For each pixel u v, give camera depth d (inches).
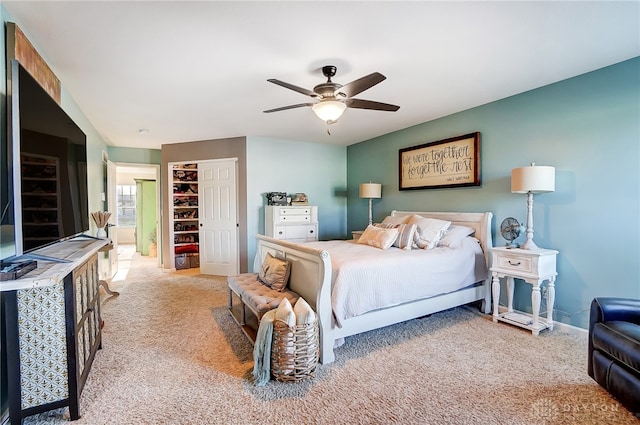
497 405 72.8
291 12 72.2
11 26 68.6
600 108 105.4
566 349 100.5
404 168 185.2
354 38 84.4
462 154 151.0
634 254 98.8
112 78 109.0
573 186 112.7
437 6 70.4
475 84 118.3
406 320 116.2
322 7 70.4
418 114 157.5
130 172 318.3
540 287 121.0
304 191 227.0
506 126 133.6
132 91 121.4
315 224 210.7
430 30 80.6
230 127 181.2
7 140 66.7
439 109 149.3
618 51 93.2
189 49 89.6
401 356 96.6
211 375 85.7
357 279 99.2
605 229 105.0
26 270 56.7
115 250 220.5
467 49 90.9
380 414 69.7
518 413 70.0
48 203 74.4
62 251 82.7
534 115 123.7
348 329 97.8
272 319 84.4
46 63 93.6
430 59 97.0
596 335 77.3
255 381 81.7
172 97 128.6
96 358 95.1
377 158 209.9
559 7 71.1
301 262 108.4
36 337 65.2
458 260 125.2
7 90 67.7
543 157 121.3
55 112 79.0
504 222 128.2
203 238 220.2
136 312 136.9
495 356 96.2
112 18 73.9
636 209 98.3
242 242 208.2
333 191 239.3
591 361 80.0
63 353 67.1
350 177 239.6
